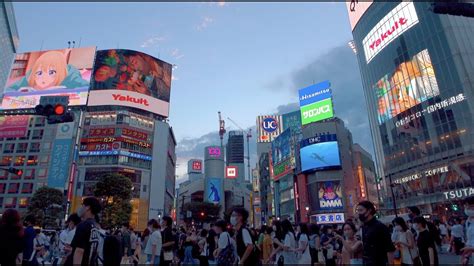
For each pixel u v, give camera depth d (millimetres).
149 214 71250
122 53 80875
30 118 76812
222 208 105750
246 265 6402
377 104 63031
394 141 57688
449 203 45625
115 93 77312
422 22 54906
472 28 51000
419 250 7434
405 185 54031
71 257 4734
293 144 70125
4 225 5008
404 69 56906
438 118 49812
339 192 57938
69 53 80938
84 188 68188
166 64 89312
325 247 12117
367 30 67438
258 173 107375
